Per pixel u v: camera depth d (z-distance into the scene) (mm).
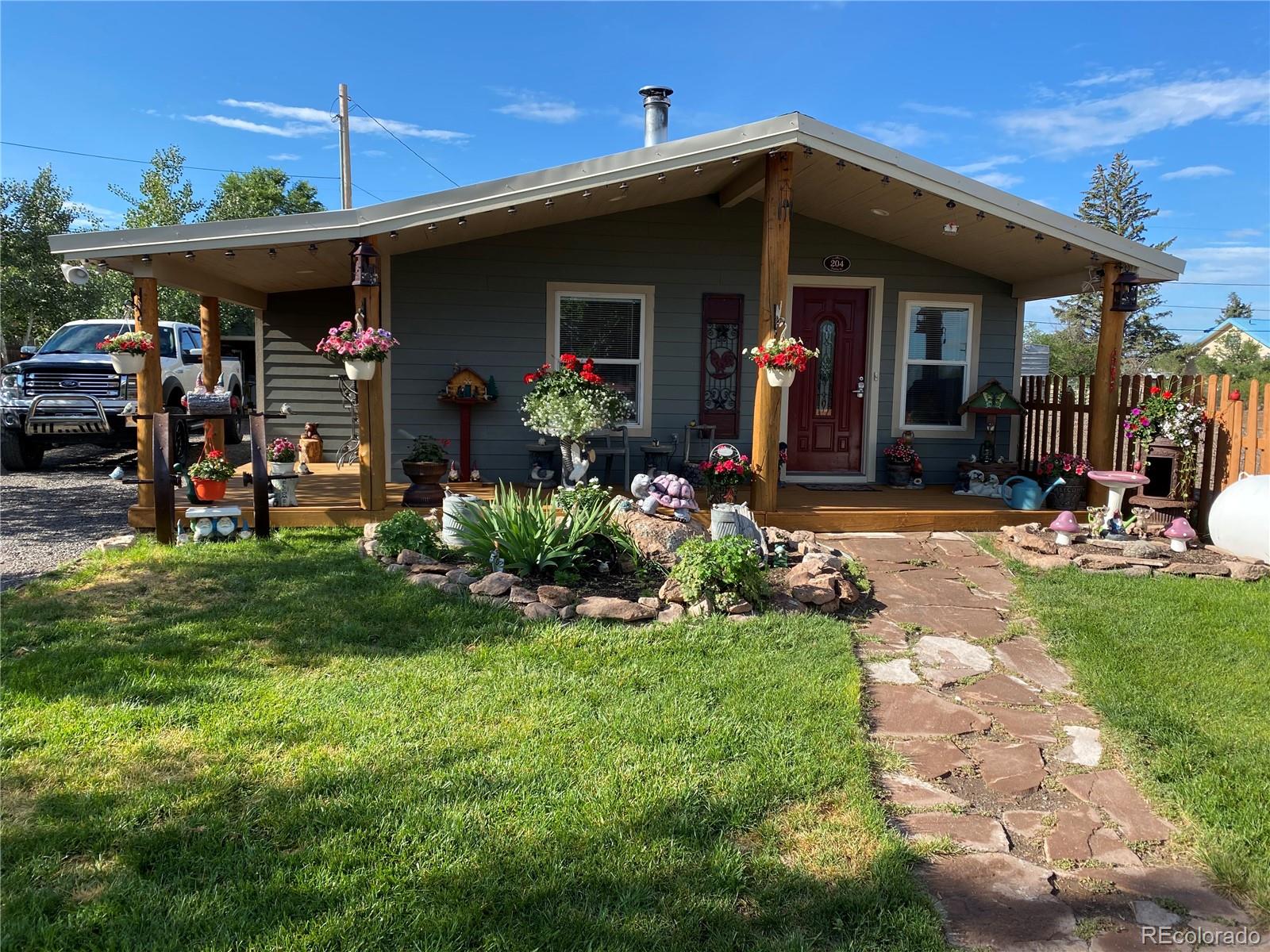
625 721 3641
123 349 7086
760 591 5359
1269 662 4602
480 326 9070
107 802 2867
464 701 3805
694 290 9336
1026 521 7898
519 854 2650
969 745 3729
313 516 7320
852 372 9781
